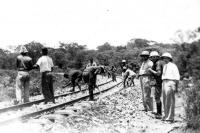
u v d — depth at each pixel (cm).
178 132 947
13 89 2022
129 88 2556
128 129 936
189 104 1081
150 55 1234
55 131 789
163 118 1140
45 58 1394
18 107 1262
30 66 1407
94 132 848
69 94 1945
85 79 1550
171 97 1102
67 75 2278
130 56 8500
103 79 4662
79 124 912
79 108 1155
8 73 2814
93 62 1725
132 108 1369
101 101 1434
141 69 1261
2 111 1160
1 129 786
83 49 8000
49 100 1402
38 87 2203
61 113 1021
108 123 998
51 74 1398
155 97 1216
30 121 869
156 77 1212
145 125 1015
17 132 761
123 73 2908
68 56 6931
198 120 997
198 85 1167
